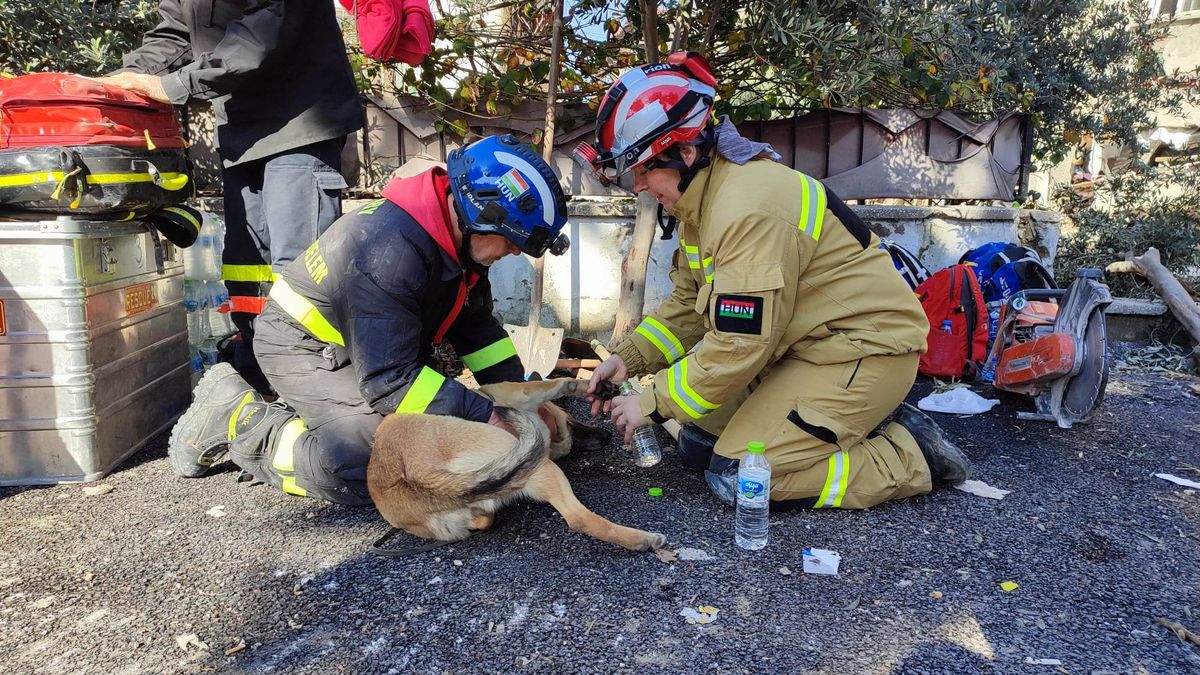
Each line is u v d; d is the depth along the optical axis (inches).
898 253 180.2
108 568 89.0
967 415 147.6
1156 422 144.7
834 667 69.8
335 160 133.0
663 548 92.0
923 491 105.8
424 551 92.6
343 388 102.2
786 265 92.5
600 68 186.4
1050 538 95.5
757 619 77.4
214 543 95.3
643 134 93.5
